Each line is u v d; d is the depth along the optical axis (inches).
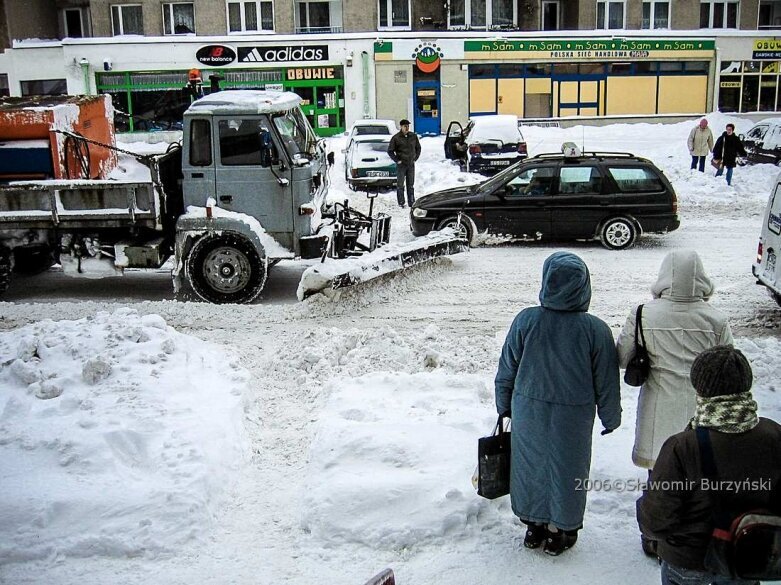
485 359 321.1
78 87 1396.4
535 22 1514.5
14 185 430.9
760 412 261.7
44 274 538.6
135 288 497.4
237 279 445.4
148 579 187.3
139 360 294.7
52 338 310.2
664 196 566.6
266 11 1433.3
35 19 1451.8
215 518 213.9
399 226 666.8
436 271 508.1
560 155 596.7
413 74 1434.5
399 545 199.6
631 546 199.8
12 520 201.3
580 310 187.2
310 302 425.7
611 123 1488.7
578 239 587.8
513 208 576.4
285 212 443.8
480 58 1433.3
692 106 1515.7
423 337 346.6
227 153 438.0
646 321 191.3
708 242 590.6
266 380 319.0
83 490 213.2
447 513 205.0
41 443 232.8
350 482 214.8
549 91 1472.7
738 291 458.6
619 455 238.4
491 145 918.4
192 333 392.8
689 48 1480.1
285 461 249.8
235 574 189.8
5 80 1409.9
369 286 446.9
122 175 515.8
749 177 855.7
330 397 279.3
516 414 189.9
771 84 1525.6
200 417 255.1
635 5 1494.8
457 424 248.1
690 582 141.9
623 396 286.4
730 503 135.4
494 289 472.1
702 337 188.7
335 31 1464.1
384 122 991.6
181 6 1437.0
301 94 1425.9
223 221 437.7
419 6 1481.3
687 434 139.6
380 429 241.4
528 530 197.3
